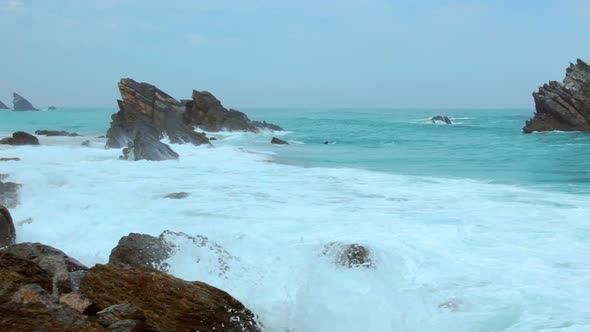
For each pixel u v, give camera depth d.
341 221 12.22
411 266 8.98
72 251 10.22
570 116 57.94
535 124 59.34
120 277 7.38
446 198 15.45
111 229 11.66
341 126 76.12
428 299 7.68
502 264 9.05
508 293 7.80
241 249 9.88
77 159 25.56
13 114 133.50
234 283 8.35
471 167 24.75
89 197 15.01
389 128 70.56
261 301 7.91
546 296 7.67
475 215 12.95
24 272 7.46
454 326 6.89
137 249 8.94
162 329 6.75
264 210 13.55
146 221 12.27
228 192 16.30
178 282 7.33
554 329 6.65
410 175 21.23
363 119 106.38
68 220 12.46
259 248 9.90
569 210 13.55
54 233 11.48
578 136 51.66
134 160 25.19
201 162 25.23
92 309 6.61
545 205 14.30
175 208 13.74
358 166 25.06
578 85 58.31
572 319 6.92
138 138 26.41
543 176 21.09
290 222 12.11
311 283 8.23
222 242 10.30
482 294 7.78
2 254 7.61
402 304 7.57
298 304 7.74
